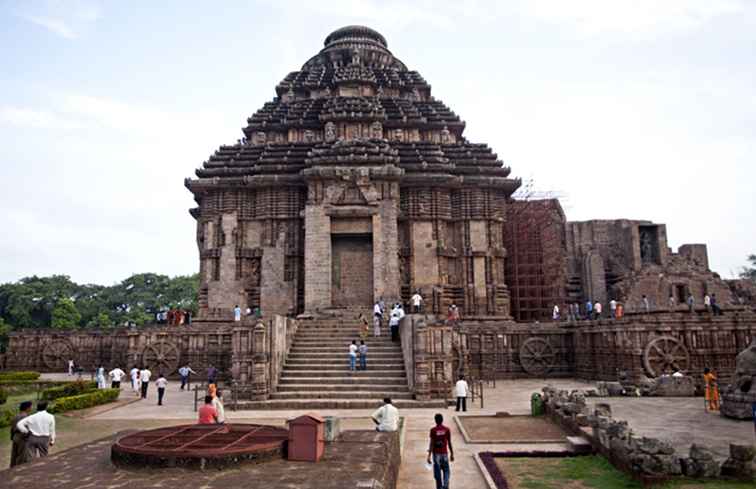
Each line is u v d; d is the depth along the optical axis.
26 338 39.03
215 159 44.00
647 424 17.52
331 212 39.09
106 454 10.56
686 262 47.62
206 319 39.81
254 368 24.17
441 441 11.55
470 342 35.09
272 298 40.19
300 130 46.50
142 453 9.38
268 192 41.62
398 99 48.88
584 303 47.28
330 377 26.03
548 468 13.44
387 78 50.47
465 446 16.17
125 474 9.02
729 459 11.98
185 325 36.41
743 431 16.25
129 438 10.67
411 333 24.94
